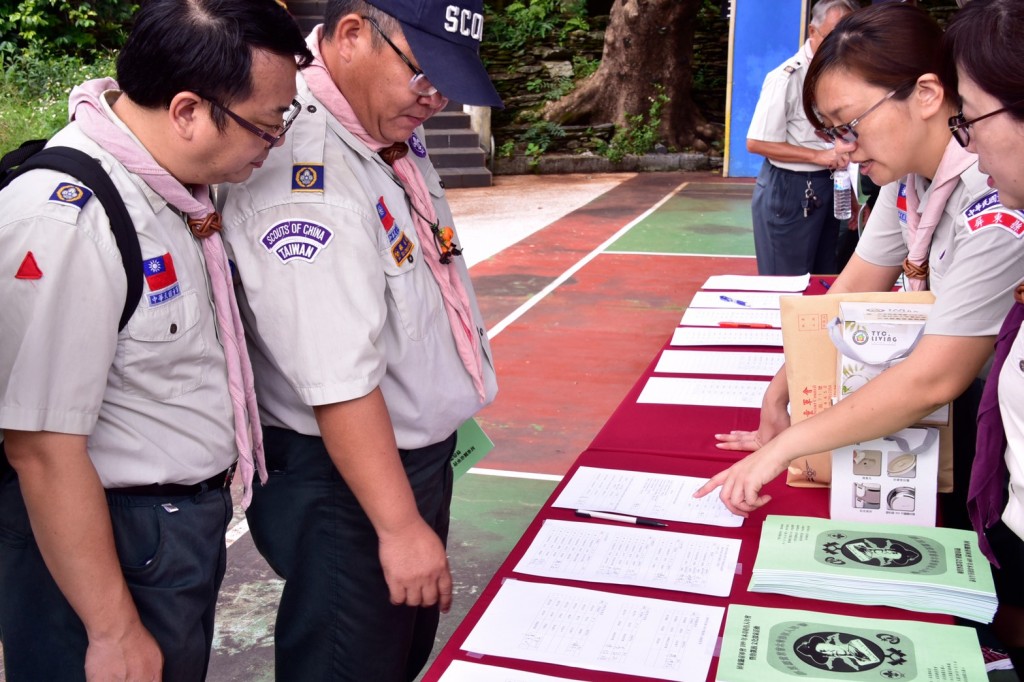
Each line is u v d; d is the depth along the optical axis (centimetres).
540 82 1323
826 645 133
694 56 1367
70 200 128
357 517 169
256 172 153
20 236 126
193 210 143
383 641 178
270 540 173
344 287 149
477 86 152
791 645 133
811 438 168
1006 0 127
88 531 133
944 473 173
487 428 404
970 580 147
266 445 172
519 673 131
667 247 766
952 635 135
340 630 175
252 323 164
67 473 130
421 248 170
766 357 269
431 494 179
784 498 184
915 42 171
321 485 168
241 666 250
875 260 239
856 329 178
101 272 129
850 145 181
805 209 462
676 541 168
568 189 1110
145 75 133
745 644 134
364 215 154
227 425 152
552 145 1286
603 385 454
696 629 140
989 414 155
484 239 814
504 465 368
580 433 397
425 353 167
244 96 134
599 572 158
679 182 1156
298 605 175
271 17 135
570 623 143
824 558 155
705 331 295
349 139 158
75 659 145
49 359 127
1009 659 205
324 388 149
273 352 152
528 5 1370
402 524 154
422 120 161
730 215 913
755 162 1188
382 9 149
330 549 171
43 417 127
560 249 765
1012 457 144
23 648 145
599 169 1262
